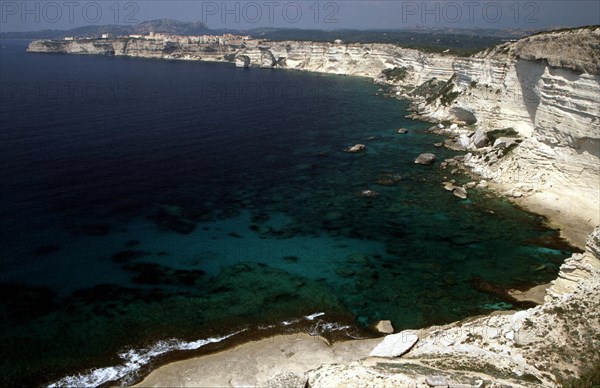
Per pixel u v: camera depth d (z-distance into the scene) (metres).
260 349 29.70
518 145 60.41
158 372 27.64
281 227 46.69
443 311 33.44
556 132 52.12
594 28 48.62
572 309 26.48
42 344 29.73
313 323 32.34
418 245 43.19
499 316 29.70
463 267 39.31
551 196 51.38
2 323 31.41
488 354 25.42
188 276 37.66
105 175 58.78
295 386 23.42
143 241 42.91
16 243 41.19
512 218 48.72
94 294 34.91
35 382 26.80
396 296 35.28
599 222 46.22
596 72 45.97
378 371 23.42
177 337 30.75
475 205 52.22
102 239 42.81
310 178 61.16
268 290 36.00
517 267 39.22
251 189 56.78
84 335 30.67
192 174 61.16
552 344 25.00
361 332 31.38
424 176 62.06
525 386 21.34
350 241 43.97
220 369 27.91
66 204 49.59
